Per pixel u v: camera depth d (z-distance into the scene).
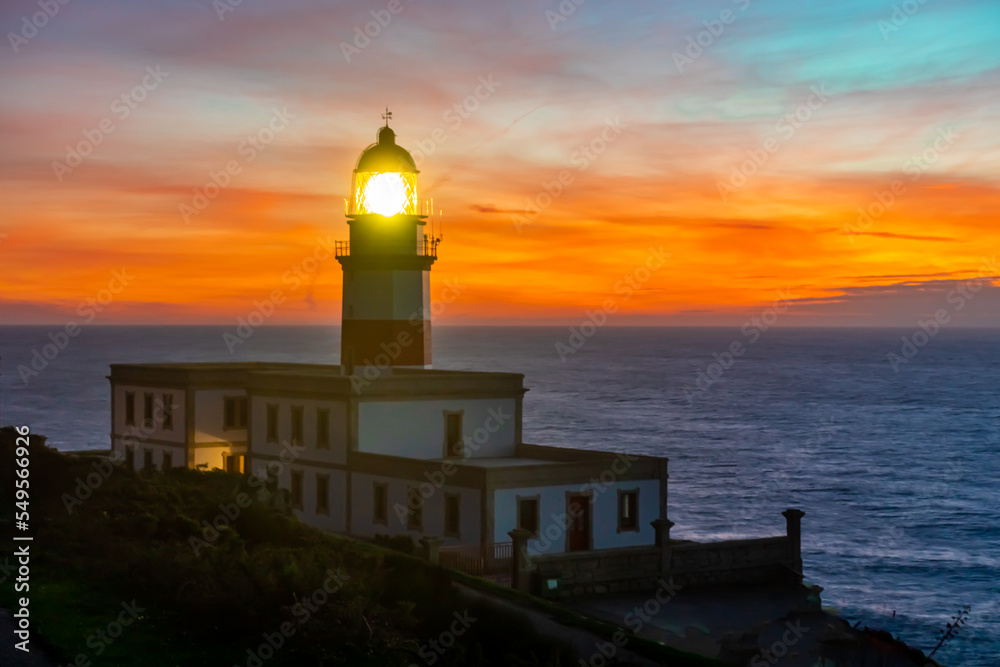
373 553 35.09
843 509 95.19
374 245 58.09
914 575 71.25
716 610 40.38
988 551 78.56
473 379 54.84
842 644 33.38
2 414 163.50
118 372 65.81
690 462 123.62
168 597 29.88
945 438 149.62
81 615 28.61
